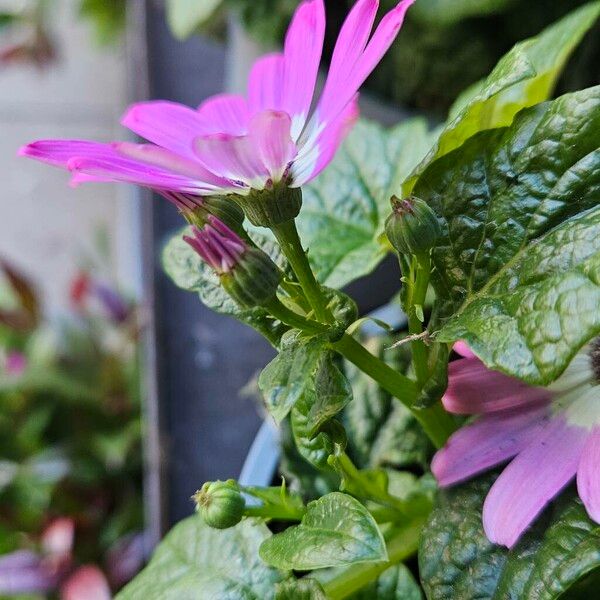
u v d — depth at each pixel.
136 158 0.17
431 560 0.20
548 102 0.20
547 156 0.19
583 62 0.37
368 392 0.26
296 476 0.24
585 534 0.19
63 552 0.59
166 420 0.34
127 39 0.67
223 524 0.21
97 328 0.69
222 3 0.43
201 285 0.22
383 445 0.25
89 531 0.62
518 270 0.19
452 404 0.21
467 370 0.21
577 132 0.19
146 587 0.24
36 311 0.69
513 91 0.27
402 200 0.19
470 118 0.21
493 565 0.20
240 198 0.18
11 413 0.66
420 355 0.20
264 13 0.42
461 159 0.20
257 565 0.23
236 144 0.17
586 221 0.18
